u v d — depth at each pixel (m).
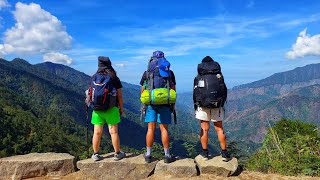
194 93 3.89
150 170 3.91
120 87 3.96
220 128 3.94
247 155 6.12
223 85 3.78
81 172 4.04
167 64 3.80
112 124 3.96
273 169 4.52
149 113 3.86
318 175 4.21
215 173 3.84
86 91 3.92
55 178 3.97
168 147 3.95
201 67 3.83
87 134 4.34
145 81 3.91
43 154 4.38
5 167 4.02
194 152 7.07
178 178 3.80
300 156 4.66
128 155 4.24
